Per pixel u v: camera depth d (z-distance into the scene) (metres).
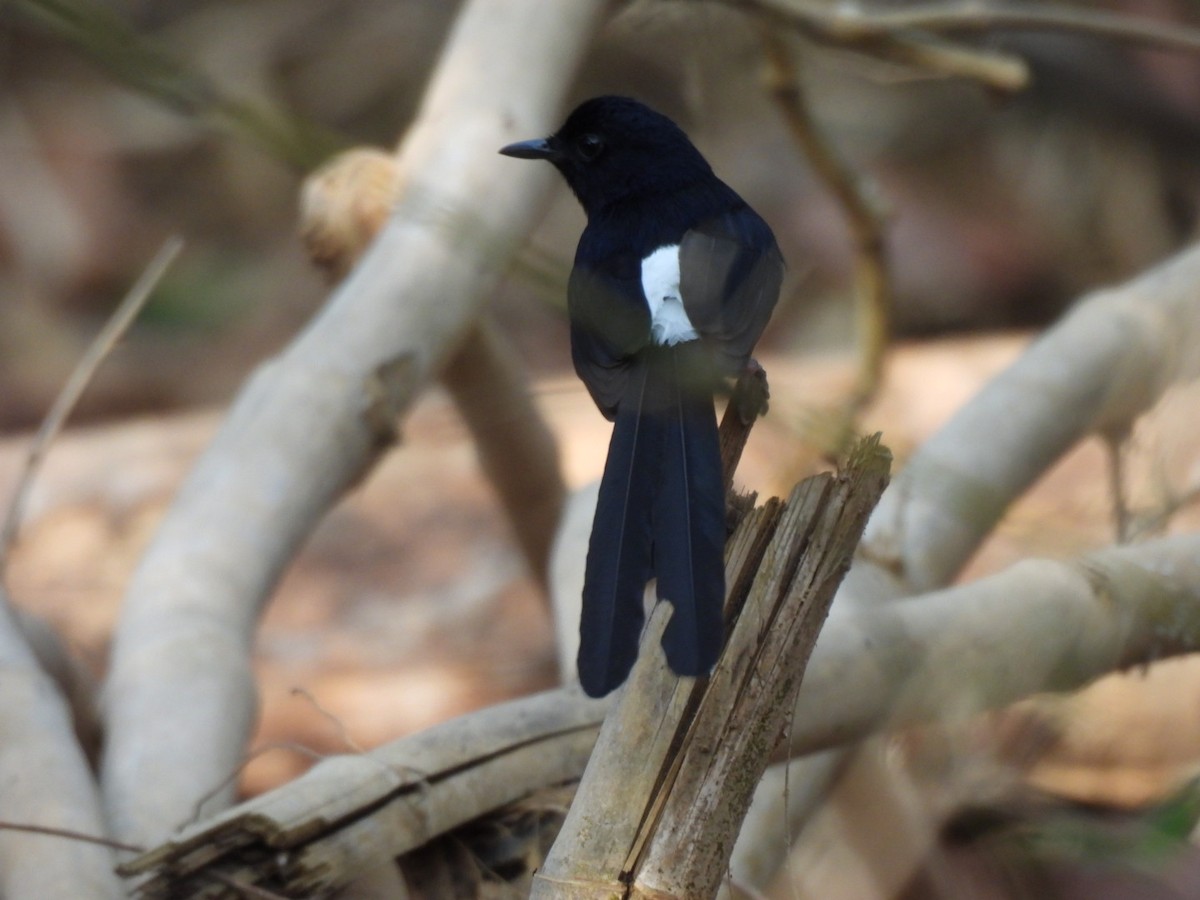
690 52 12.77
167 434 15.27
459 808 6.98
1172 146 19.27
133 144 22.44
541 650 12.68
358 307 9.91
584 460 14.48
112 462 14.80
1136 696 9.87
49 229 21.91
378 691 12.29
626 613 5.73
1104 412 10.45
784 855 8.04
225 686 8.56
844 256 19.98
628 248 8.12
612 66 18.77
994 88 12.67
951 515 9.17
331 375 9.70
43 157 22.33
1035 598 7.91
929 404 14.34
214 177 22.45
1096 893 8.57
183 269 17.16
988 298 20.03
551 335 21.42
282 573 9.61
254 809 6.50
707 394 6.83
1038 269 20.12
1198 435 10.49
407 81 22.84
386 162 10.38
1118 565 8.06
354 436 9.77
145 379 20.72
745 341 7.42
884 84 20.53
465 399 11.67
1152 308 10.55
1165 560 8.10
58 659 9.24
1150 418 10.57
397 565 13.66
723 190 8.84
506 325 21.59
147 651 8.62
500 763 7.14
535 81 10.52
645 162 8.87
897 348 16.55
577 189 9.28
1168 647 8.07
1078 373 10.26
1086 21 12.52
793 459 10.72
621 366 7.30
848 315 19.73
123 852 7.34
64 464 14.81
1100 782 9.59
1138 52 18.97
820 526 5.60
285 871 6.53
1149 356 10.46
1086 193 20.08
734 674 5.57
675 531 5.92
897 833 8.45
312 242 10.55
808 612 5.58
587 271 7.96
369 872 7.02
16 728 7.47
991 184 20.56
